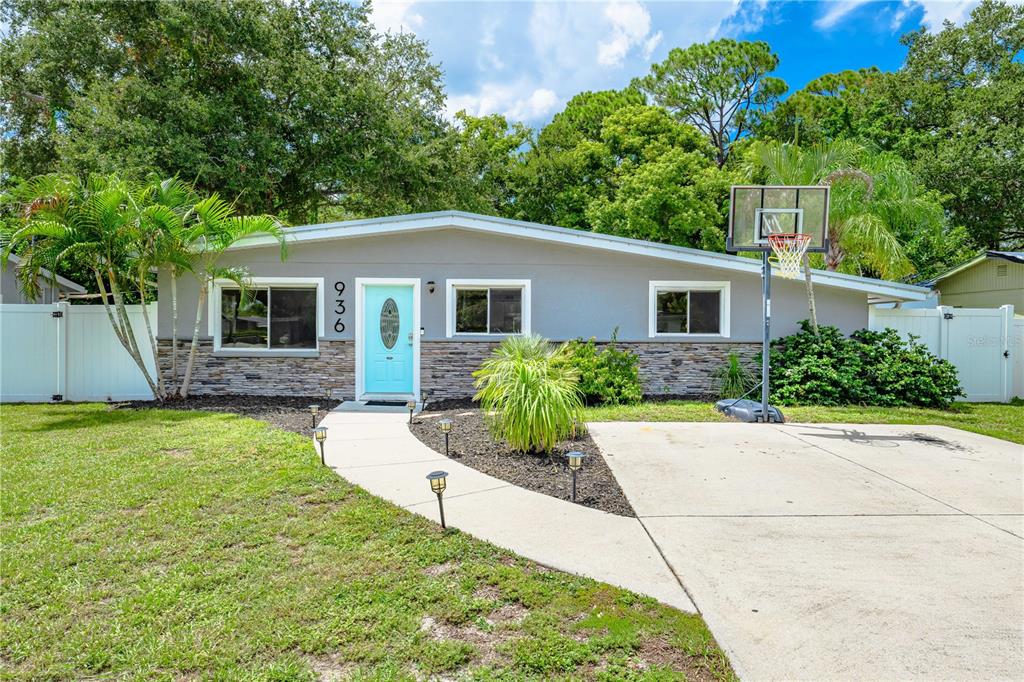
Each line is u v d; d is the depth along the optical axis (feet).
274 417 26.40
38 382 33.14
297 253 32.55
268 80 50.24
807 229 27.78
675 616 9.29
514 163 79.92
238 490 15.23
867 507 14.69
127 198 27.27
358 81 55.88
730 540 12.49
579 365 29.73
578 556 11.57
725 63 82.28
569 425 20.15
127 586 10.16
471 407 29.86
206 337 32.55
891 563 11.35
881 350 31.65
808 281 31.45
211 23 45.06
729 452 20.31
